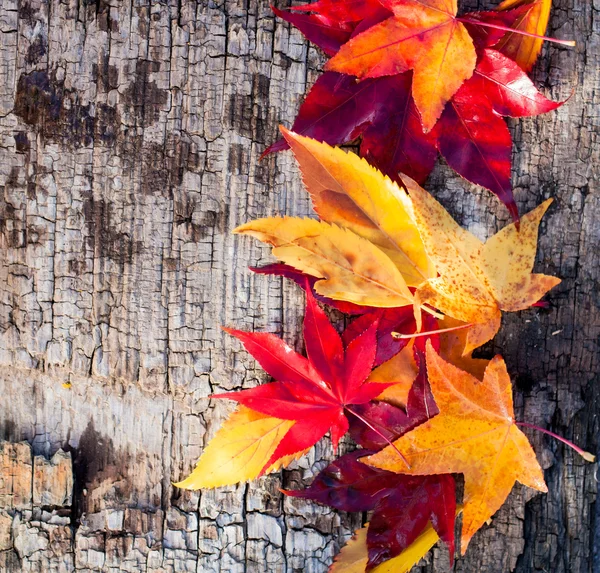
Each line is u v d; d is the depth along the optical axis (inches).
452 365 31.4
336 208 31.5
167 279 32.7
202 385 32.7
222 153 32.6
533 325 32.7
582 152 32.6
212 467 32.1
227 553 32.8
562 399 32.8
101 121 32.5
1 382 32.8
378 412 32.2
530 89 31.4
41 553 32.8
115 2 32.4
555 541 32.9
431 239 31.4
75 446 32.9
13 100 32.5
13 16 32.5
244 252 32.6
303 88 32.5
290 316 32.7
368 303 31.7
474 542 32.8
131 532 32.8
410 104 31.8
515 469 31.4
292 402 31.8
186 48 32.5
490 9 32.4
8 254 32.7
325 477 32.3
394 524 31.9
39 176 32.6
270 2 32.5
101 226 32.6
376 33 31.0
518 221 31.5
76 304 32.7
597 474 32.9
